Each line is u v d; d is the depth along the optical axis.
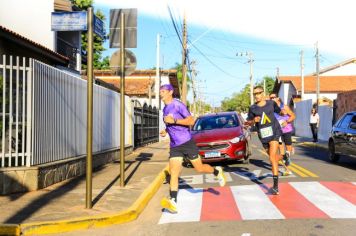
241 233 5.75
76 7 20.81
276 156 8.34
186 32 27.95
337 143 13.38
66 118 10.40
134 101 20.45
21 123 8.52
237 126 13.59
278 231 5.80
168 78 46.44
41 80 9.00
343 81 55.19
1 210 6.79
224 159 12.62
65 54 21.42
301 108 35.06
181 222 6.49
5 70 8.27
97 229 6.18
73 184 9.31
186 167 13.29
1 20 18.45
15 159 8.41
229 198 8.13
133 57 8.93
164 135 7.13
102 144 13.88
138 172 11.48
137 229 6.16
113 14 8.97
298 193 8.43
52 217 6.33
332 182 9.66
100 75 43.59
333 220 6.35
